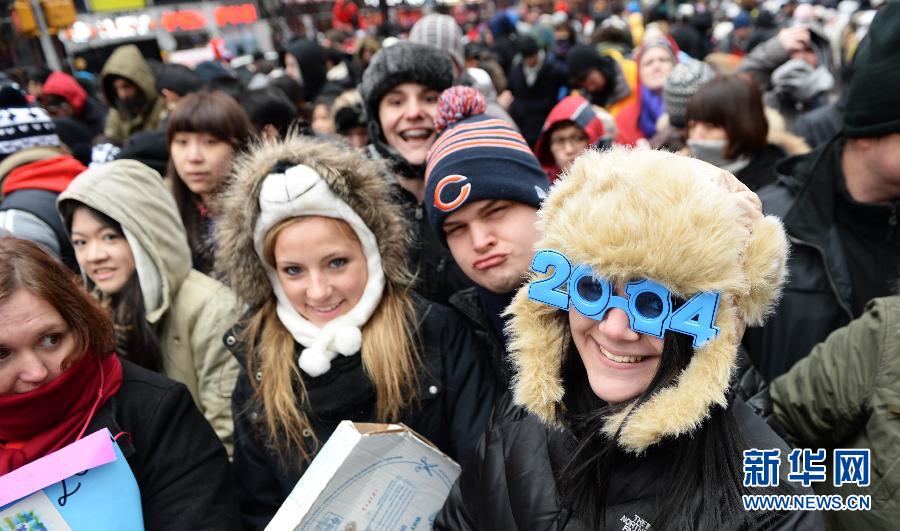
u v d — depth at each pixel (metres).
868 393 1.24
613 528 0.94
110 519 1.14
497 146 1.47
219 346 1.85
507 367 1.50
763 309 0.89
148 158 2.81
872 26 1.58
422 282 1.92
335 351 1.46
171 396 1.33
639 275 0.84
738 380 1.27
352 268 1.46
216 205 1.71
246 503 1.57
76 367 1.20
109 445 1.14
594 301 0.89
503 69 7.52
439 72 2.15
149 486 1.28
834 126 2.75
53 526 1.11
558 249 0.92
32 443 1.19
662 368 0.89
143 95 4.42
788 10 10.47
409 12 19.98
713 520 0.87
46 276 1.15
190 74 4.27
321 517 1.11
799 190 1.76
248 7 12.70
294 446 1.49
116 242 1.81
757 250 0.85
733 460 0.89
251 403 1.53
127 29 11.27
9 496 1.07
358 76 6.37
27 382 1.15
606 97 4.59
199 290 1.92
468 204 1.43
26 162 2.58
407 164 2.16
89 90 6.97
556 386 1.00
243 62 9.50
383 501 1.18
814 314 1.68
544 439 1.09
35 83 6.65
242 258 1.51
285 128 2.92
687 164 0.88
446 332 1.58
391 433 1.16
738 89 2.11
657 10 8.45
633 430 0.87
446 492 1.27
